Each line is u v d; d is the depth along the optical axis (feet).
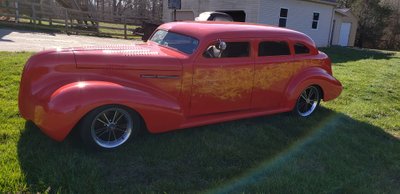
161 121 14.11
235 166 13.23
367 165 14.43
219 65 15.66
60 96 12.16
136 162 12.85
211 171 12.63
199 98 15.52
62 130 12.23
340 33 105.19
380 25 125.08
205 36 15.35
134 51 14.69
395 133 18.94
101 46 15.25
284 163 13.74
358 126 19.06
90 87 12.60
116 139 13.69
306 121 18.93
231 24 17.70
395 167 14.46
